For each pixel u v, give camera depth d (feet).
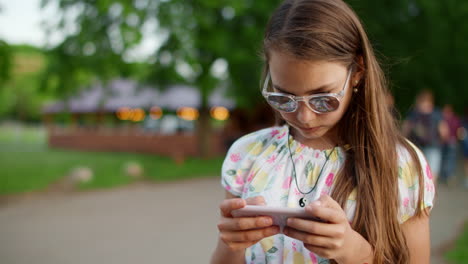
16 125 209.77
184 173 37.22
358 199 4.14
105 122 72.74
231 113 61.31
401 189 4.13
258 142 4.85
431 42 42.01
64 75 41.70
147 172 37.27
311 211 3.34
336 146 4.51
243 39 38.78
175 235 17.99
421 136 21.98
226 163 4.87
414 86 42.52
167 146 58.90
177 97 61.21
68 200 26.71
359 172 4.18
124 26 35.88
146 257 15.21
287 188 4.47
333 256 3.46
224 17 40.06
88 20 37.96
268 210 3.51
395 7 39.37
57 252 16.05
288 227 3.57
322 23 3.73
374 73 4.11
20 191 29.17
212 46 37.81
